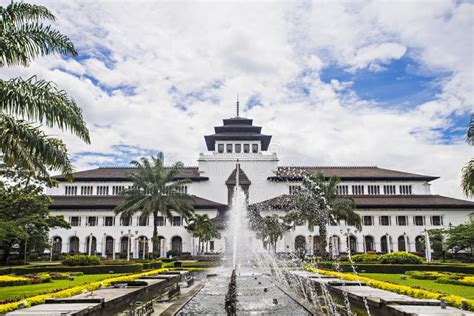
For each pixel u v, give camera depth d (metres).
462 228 50.41
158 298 16.59
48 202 46.94
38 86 15.22
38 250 52.72
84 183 68.81
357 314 12.51
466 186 23.72
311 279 18.95
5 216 41.50
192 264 39.91
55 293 13.55
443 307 10.75
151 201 42.66
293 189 68.88
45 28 15.81
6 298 15.15
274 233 56.25
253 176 69.81
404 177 68.06
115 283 17.72
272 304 14.11
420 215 62.56
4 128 14.37
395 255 32.50
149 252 58.72
